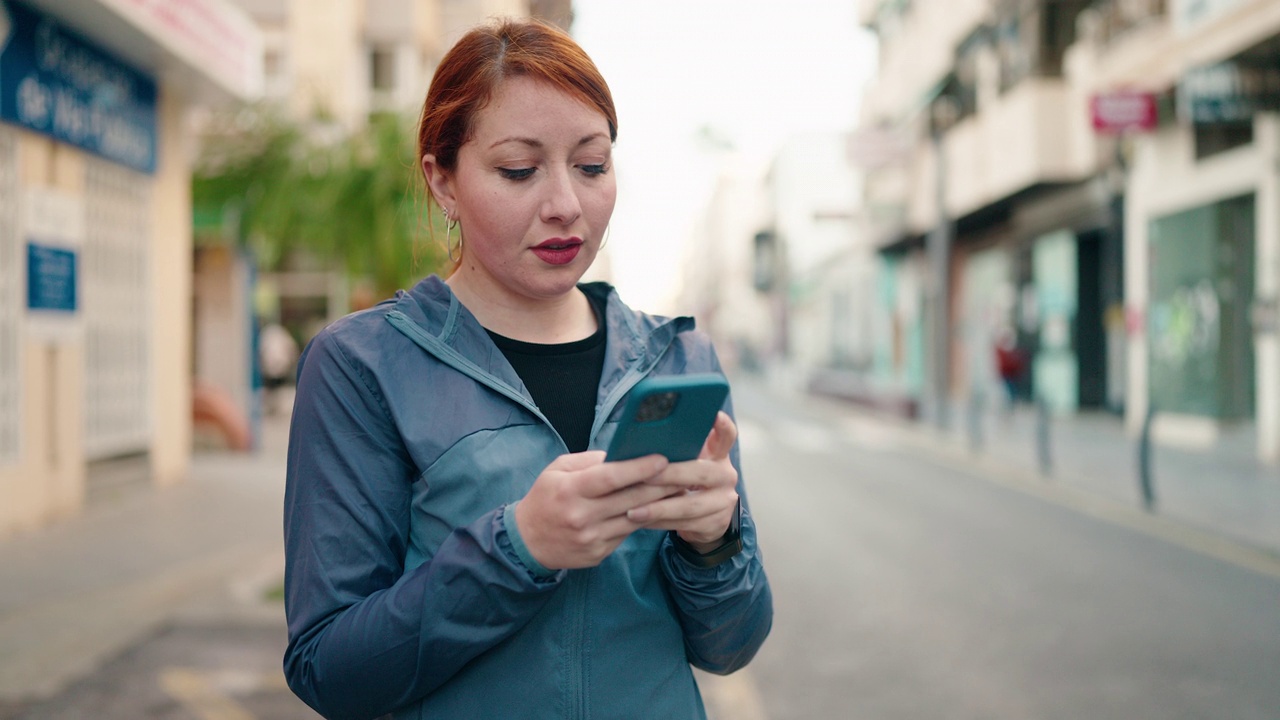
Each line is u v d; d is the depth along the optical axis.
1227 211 13.18
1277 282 11.69
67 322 8.03
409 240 5.47
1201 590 5.91
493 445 1.19
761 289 49.94
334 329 1.24
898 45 24.77
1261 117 11.70
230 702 3.88
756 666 4.54
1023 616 5.36
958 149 19.75
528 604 1.08
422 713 1.18
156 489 9.69
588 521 1.02
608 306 1.38
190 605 5.25
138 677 4.15
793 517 8.59
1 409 7.21
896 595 5.84
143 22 8.08
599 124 1.22
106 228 8.93
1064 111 15.86
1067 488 10.12
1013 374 19.42
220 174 6.98
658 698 1.23
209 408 13.16
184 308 10.51
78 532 7.39
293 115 7.13
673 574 1.22
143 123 9.35
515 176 1.21
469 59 1.23
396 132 5.62
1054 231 19.03
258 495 9.43
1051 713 3.93
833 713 3.94
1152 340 14.96
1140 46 12.78
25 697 3.89
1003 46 17.39
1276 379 11.71
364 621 1.10
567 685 1.17
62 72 7.80
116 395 9.16
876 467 12.25
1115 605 5.59
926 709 3.98
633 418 0.97
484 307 1.32
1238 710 3.96
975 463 12.52
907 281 28.72
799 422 19.77
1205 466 11.30
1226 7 10.59
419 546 1.19
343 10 17.53
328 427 1.18
